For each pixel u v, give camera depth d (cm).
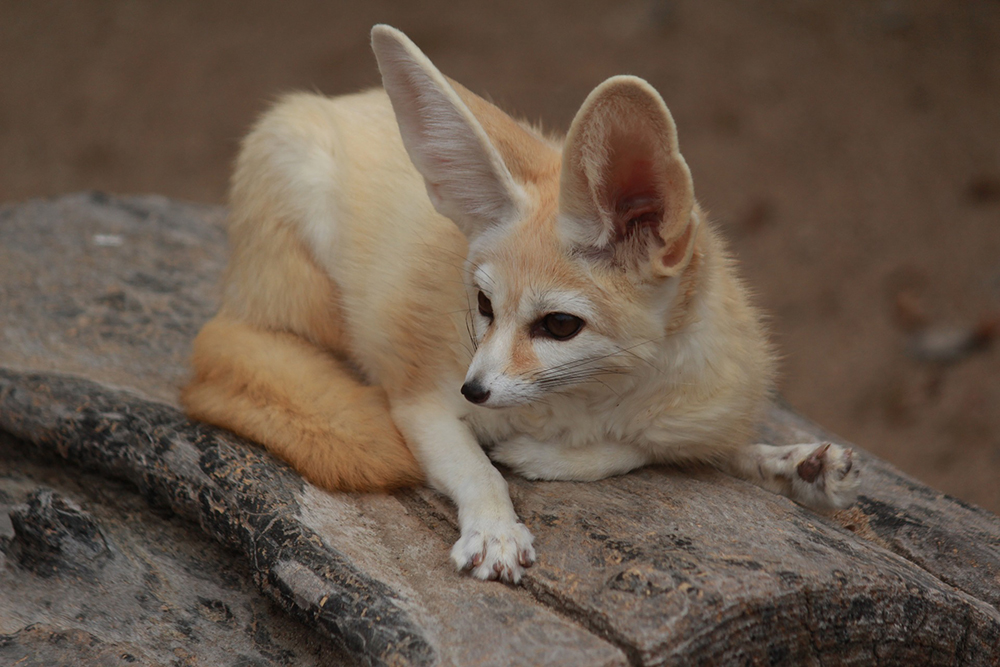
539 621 474
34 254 955
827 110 2033
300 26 2547
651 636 452
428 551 548
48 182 1992
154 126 2180
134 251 995
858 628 512
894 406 1412
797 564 511
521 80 2175
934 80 2078
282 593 527
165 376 750
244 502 573
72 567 575
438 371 608
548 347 527
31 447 690
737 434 621
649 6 2445
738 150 1944
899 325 1554
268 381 628
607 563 506
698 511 570
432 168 554
